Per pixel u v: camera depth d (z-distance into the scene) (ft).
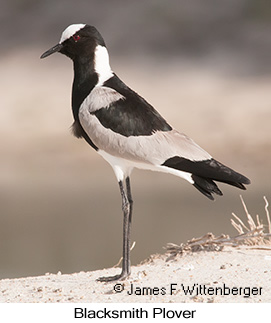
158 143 25.76
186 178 25.88
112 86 26.61
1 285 26.27
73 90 27.17
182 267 26.18
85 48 26.84
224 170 25.45
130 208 26.45
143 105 26.25
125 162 26.27
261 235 27.94
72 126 27.37
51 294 24.63
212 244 27.76
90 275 27.14
